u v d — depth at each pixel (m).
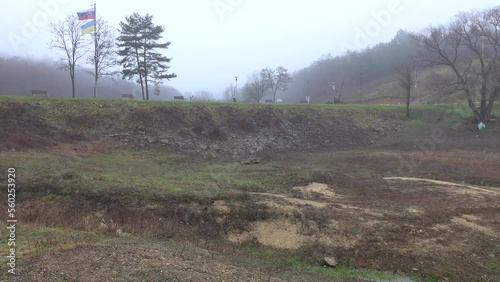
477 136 39.56
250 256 12.09
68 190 15.22
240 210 14.35
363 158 30.03
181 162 26.19
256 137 35.00
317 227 13.57
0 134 23.33
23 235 10.63
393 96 74.25
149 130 30.44
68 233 11.37
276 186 19.06
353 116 43.38
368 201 16.83
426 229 13.69
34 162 19.27
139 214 14.09
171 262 9.17
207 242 12.94
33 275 7.37
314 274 10.97
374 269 11.68
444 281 11.14
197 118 34.09
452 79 49.12
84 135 26.98
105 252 9.30
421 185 20.20
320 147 36.06
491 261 12.12
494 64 43.34
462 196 17.92
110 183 16.17
